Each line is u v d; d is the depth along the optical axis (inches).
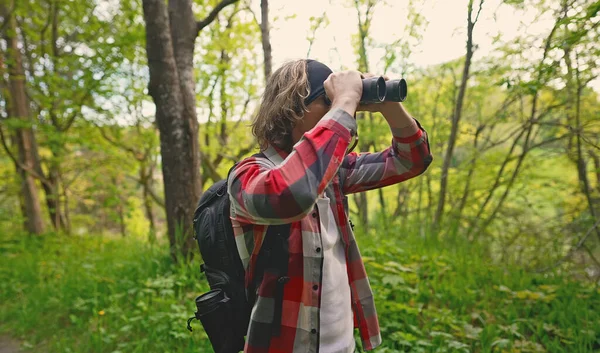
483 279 151.9
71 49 361.4
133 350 117.5
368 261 148.4
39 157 382.6
